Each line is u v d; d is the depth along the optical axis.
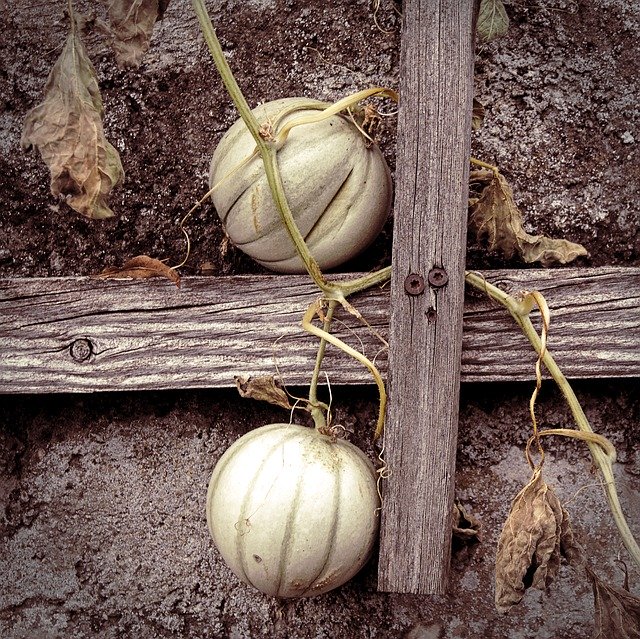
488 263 0.70
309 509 0.56
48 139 0.59
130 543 0.73
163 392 0.73
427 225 0.60
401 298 0.61
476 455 0.70
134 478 0.73
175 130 0.74
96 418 0.74
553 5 0.72
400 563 0.61
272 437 0.59
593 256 0.70
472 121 0.66
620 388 0.70
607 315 0.65
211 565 0.72
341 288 0.62
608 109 0.71
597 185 0.71
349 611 0.70
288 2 0.74
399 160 0.60
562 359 0.64
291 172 0.58
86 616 0.73
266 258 0.63
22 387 0.67
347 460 0.59
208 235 0.73
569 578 0.69
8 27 0.76
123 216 0.74
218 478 0.59
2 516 0.74
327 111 0.59
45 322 0.67
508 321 0.64
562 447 0.70
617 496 0.64
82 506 0.73
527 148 0.71
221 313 0.66
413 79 0.60
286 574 0.57
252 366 0.66
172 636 0.72
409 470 0.61
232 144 0.61
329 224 0.60
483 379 0.64
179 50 0.75
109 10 0.58
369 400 0.71
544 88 0.72
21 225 0.75
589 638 0.68
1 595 0.73
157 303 0.67
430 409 0.61
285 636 0.71
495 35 0.65
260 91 0.74
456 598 0.70
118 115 0.75
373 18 0.73
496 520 0.70
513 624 0.69
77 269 0.74
